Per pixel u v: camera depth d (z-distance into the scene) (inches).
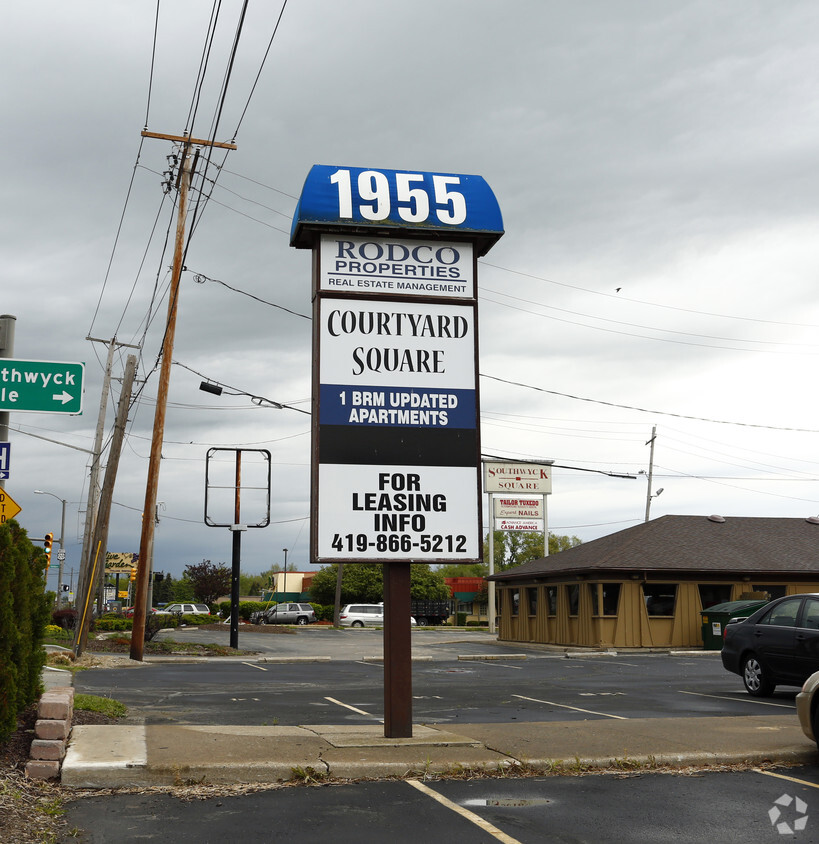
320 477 395.5
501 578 1467.8
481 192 425.7
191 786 307.0
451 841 247.9
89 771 303.9
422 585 2947.8
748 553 1294.3
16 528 373.4
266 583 5236.2
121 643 1159.6
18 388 428.1
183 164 940.6
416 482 403.5
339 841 247.3
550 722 446.3
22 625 368.8
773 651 585.3
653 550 1259.2
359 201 409.7
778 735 398.3
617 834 255.4
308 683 703.7
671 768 343.0
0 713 321.7
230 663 990.4
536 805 287.4
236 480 1201.4
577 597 1258.0
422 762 330.0
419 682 727.7
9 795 280.5
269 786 308.5
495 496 1728.6
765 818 272.7
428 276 420.2
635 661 1020.5
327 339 406.0
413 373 411.5
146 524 957.2
